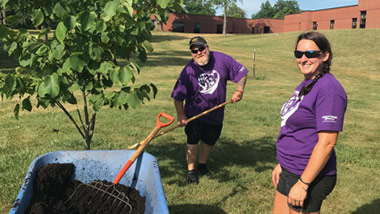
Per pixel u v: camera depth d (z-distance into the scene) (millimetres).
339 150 5875
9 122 6863
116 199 2547
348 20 47719
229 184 4281
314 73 2162
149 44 3033
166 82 13445
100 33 2762
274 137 6629
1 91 2730
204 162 4547
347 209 3824
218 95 4078
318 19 53312
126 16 2559
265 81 16047
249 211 3672
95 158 2787
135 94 2805
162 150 5391
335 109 1987
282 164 2379
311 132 2180
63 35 2436
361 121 8492
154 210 2219
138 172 2734
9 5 2750
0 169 4406
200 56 3875
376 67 24062
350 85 16531
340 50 29656
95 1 2975
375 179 4688
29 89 2885
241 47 36625
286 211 2461
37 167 2568
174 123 7254
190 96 4133
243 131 6996
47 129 6441
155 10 3023
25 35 2854
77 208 2480
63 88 2623
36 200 2377
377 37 32438
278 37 42094
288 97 11711
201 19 64000
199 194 3973
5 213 3416
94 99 2926
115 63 3129
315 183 2189
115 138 5973
